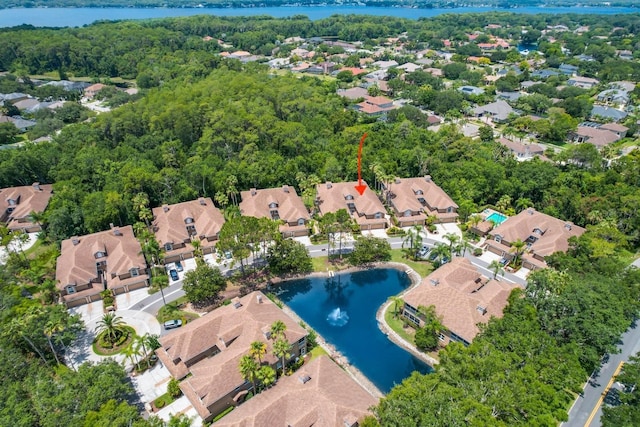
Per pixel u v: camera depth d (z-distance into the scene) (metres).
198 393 61.84
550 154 158.12
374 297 92.19
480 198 126.75
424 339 75.12
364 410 58.50
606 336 66.69
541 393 56.56
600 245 89.50
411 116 188.75
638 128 178.38
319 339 80.25
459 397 54.66
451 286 81.19
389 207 125.44
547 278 74.81
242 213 113.50
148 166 125.00
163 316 84.31
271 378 62.00
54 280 89.81
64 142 147.12
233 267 100.06
